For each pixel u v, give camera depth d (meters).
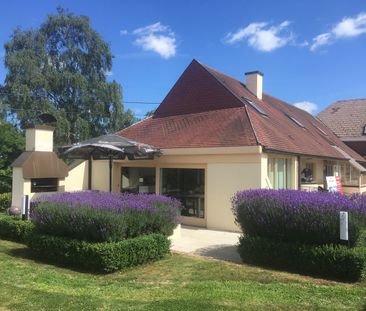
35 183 14.70
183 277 7.61
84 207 8.83
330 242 8.08
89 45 37.59
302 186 17.73
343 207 8.23
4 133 21.53
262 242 8.65
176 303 5.66
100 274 7.92
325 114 38.47
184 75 19.64
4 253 9.62
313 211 8.20
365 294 6.48
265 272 7.97
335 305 5.86
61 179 15.43
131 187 17.06
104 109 36.91
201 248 10.68
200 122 17.25
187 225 14.97
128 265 8.27
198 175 14.97
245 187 13.60
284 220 8.44
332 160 22.75
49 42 37.00
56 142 33.69
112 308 5.45
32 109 32.88
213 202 14.34
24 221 11.13
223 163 14.16
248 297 6.09
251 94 22.55
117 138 14.85
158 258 9.05
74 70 36.75
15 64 33.84
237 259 9.39
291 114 26.45
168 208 10.03
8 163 21.62
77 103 36.22
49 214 9.12
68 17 37.44
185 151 14.97
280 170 15.34
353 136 34.47
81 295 6.12
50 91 35.19
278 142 15.04
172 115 19.58
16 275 7.43
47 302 5.68
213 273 7.88
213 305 5.58
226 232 13.41
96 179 18.41
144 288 6.77
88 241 8.43
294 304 5.80
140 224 8.98
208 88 18.59
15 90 33.09
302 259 8.05
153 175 16.28
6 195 17.08
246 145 13.54
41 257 9.25
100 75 37.88
